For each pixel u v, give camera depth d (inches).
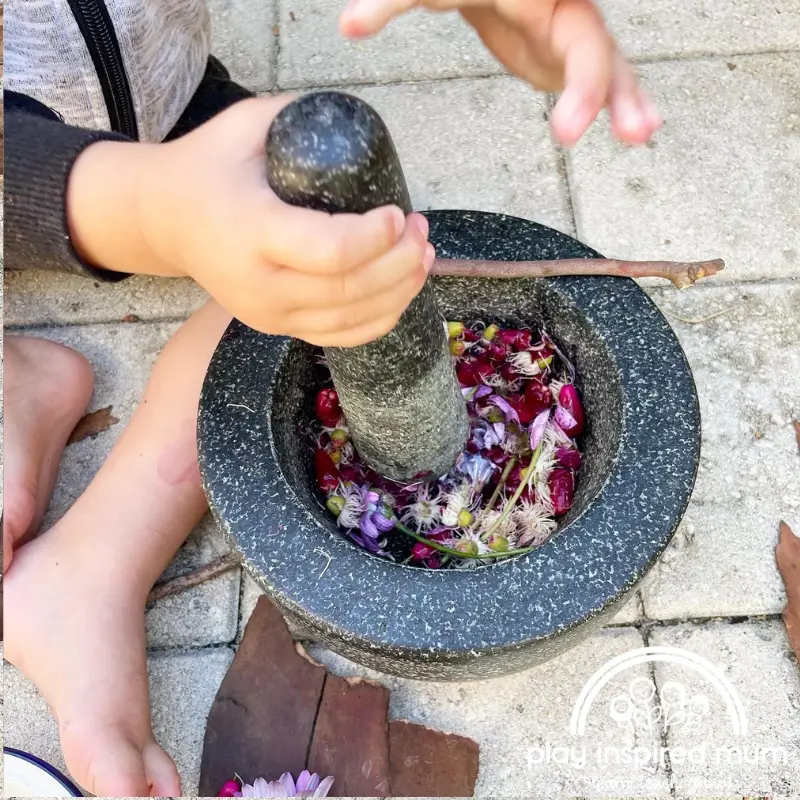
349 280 27.6
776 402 63.6
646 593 57.1
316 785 51.9
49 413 62.4
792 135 75.9
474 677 42.1
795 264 69.5
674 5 83.9
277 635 56.9
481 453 52.4
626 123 32.0
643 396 42.4
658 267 45.9
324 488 50.5
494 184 75.2
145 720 52.1
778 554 57.7
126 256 42.2
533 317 50.8
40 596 52.9
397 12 28.8
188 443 57.6
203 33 71.6
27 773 53.0
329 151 27.0
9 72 59.7
